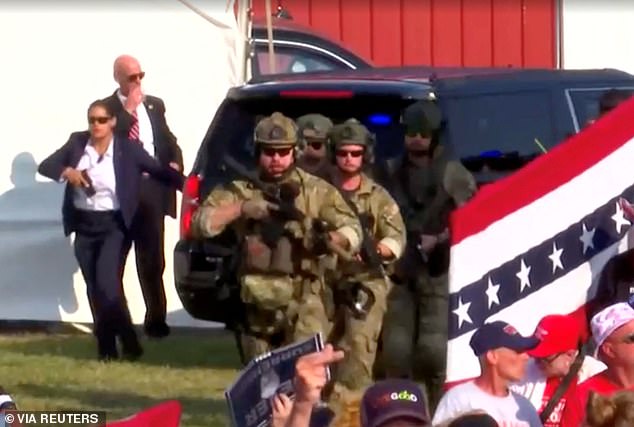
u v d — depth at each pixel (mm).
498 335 24328
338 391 30875
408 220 34156
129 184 45938
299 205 30062
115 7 48750
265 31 53344
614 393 20750
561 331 25172
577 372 25438
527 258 26250
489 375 24516
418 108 34719
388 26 69500
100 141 45906
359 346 30906
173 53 48781
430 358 33688
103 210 45719
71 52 48938
